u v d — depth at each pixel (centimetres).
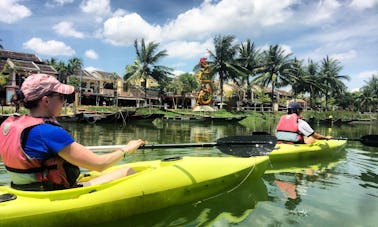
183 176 354
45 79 244
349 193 402
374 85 6381
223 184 394
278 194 396
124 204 296
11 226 238
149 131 1625
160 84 4050
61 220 260
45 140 236
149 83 5197
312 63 4884
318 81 4828
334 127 2641
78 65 4150
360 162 614
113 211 289
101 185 295
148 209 315
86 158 248
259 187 428
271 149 533
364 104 6538
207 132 1666
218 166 403
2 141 251
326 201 369
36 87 238
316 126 2794
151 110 3419
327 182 458
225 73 3853
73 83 3841
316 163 598
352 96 6638
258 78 4094
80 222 271
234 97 4459
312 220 310
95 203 276
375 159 651
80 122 2156
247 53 4200
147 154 689
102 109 3250
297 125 636
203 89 3659
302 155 606
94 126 1928
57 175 257
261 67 4159
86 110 2842
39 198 254
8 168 253
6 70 3100
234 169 410
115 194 291
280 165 571
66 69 4097
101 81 4269
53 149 237
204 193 370
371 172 525
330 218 315
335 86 5059
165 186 329
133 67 3956
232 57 3803
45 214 251
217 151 731
